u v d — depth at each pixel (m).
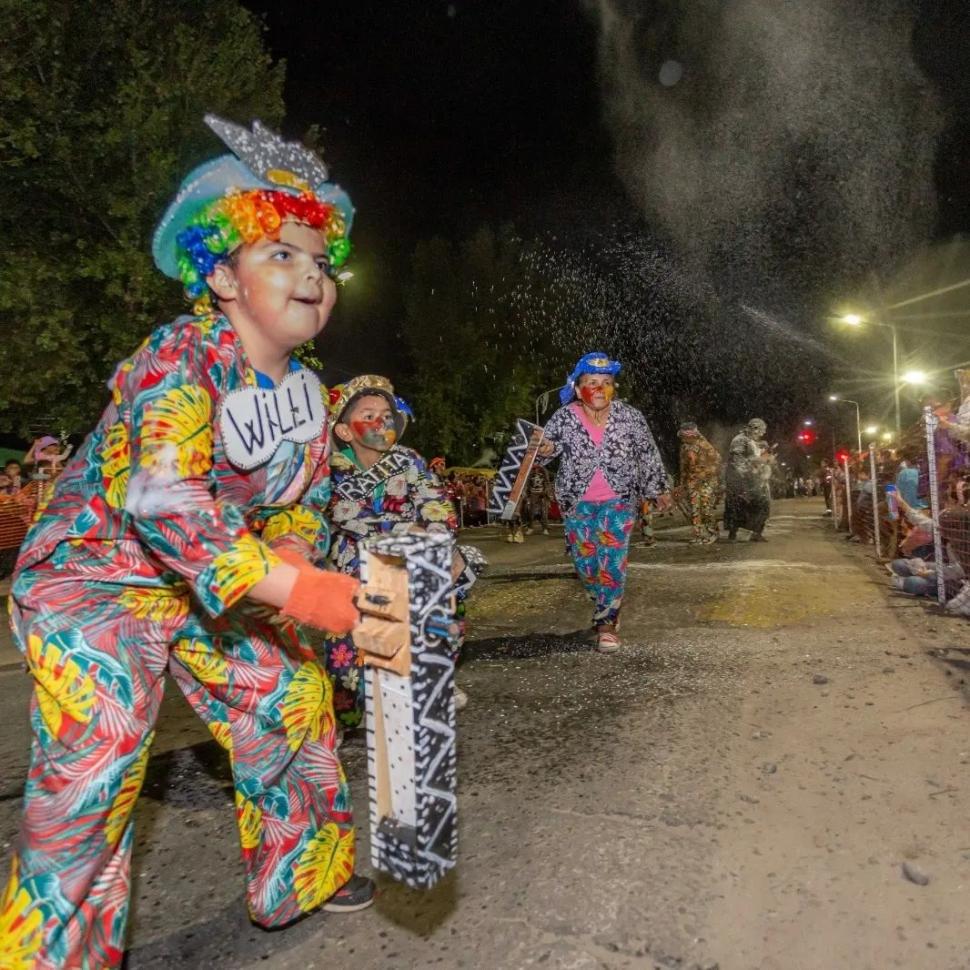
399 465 3.73
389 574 1.38
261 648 2.04
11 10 10.58
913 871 2.43
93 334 11.91
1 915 1.71
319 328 1.97
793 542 12.98
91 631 1.75
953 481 7.06
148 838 2.93
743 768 3.27
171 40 11.59
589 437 5.29
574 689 4.47
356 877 2.42
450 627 1.36
